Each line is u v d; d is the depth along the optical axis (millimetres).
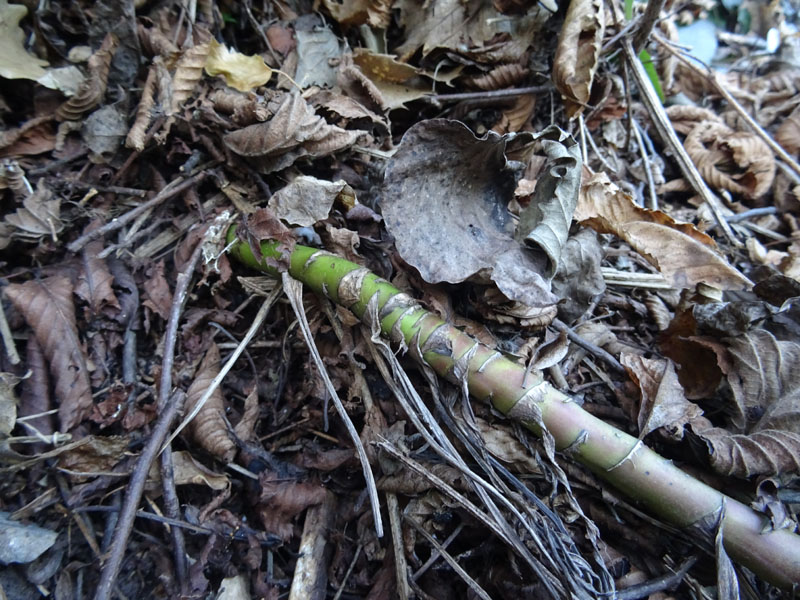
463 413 134
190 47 184
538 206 140
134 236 166
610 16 242
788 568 119
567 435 129
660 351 163
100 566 132
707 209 220
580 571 120
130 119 176
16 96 174
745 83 284
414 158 142
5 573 128
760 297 155
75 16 186
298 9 213
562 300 136
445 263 142
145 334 159
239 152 169
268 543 142
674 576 129
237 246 160
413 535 142
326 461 149
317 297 160
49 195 161
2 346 145
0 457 130
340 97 185
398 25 216
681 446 143
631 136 236
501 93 203
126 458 142
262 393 160
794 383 138
